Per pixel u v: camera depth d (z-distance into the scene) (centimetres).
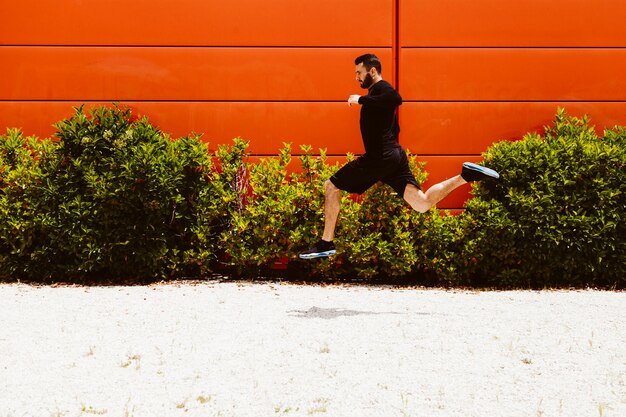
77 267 710
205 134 785
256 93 785
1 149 732
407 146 780
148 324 530
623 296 666
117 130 717
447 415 346
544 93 783
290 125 785
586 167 707
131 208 703
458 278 720
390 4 781
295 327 519
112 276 736
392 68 782
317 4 783
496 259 723
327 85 785
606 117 784
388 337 491
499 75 782
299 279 745
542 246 706
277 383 393
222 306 599
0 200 705
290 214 724
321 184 725
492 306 611
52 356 444
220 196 738
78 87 779
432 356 446
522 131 783
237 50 785
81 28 778
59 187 704
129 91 781
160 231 714
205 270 731
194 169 734
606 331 516
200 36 782
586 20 782
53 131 778
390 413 349
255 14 784
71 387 385
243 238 736
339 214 722
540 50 782
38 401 363
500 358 443
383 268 726
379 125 579
